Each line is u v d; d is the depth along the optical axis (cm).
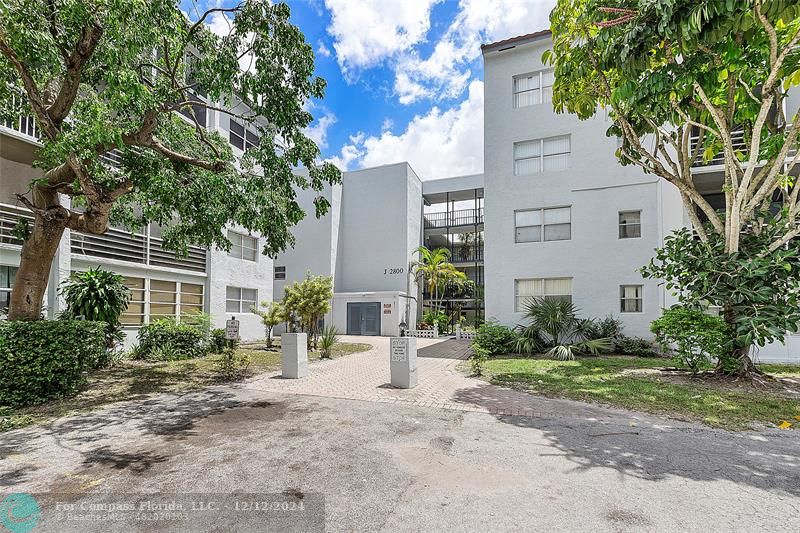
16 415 557
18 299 676
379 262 2406
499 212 1414
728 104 717
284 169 805
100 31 603
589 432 488
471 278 2781
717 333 750
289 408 606
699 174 1182
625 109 770
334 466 386
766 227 766
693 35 537
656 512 299
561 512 299
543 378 819
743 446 437
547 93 1382
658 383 745
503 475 365
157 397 676
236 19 697
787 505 309
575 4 755
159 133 866
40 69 605
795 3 491
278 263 2466
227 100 791
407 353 754
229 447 437
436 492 332
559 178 1348
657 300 1216
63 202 1045
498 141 1428
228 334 927
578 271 1310
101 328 751
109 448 433
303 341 888
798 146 695
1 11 509
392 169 2431
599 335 1229
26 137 930
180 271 1386
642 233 1249
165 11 594
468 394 695
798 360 1054
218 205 844
